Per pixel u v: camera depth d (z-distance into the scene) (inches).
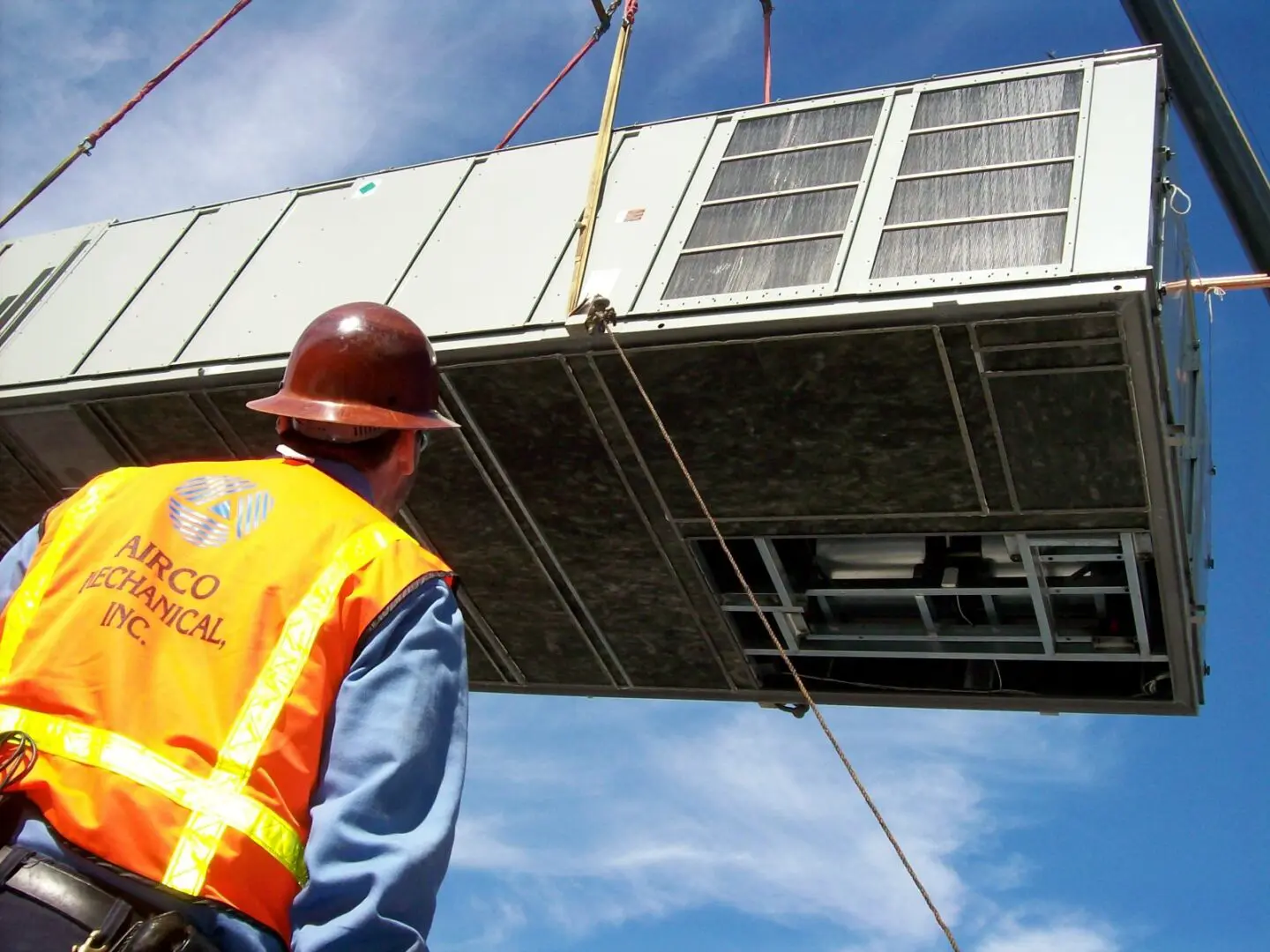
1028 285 304.0
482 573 431.8
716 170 371.9
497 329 358.3
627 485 380.8
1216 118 413.7
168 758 93.7
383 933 89.4
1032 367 314.2
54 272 473.1
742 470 365.7
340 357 122.3
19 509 475.2
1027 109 345.7
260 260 431.8
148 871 90.0
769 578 412.2
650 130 395.2
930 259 321.1
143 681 97.0
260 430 413.4
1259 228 412.8
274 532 104.9
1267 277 358.3
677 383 346.9
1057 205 318.3
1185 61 413.4
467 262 385.7
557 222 383.2
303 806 95.7
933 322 312.0
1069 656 395.2
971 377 320.8
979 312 306.5
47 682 97.1
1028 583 372.8
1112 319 298.7
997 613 397.4
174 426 424.2
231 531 105.3
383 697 97.6
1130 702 402.9
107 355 429.4
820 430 346.6
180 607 100.5
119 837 90.7
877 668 439.8
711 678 450.9
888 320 315.3
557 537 408.2
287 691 96.7
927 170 343.6
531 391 362.9
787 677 446.0
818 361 329.4
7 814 94.2
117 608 100.3
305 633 99.0
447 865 95.9
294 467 113.3
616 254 362.0
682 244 355.6
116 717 95.0
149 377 412.2
